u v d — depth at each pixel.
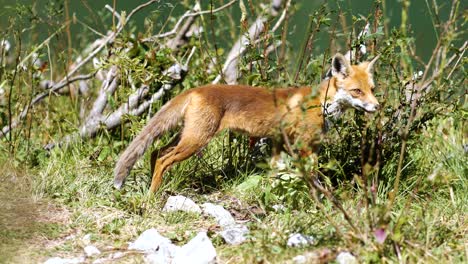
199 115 11.37
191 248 9.17
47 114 13.94
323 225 9.97
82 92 15.88
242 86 11.80
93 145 13.16
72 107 14.38
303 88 11.95
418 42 18.62
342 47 15.46
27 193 11.12
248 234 9.43
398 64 13.10
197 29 14.74
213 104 11.43
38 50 14.61
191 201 10.95
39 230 10.02
